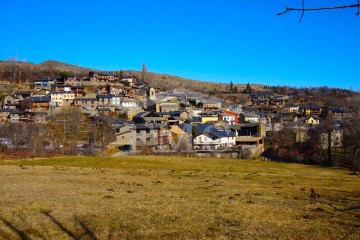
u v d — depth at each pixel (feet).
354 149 238.68
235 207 86.07
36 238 60.70
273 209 85.46
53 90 465.06
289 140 295.69
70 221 71.05
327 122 282.36
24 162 180.75
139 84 647.97
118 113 408.05
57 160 191.83
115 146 276.82
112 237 62.95
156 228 68.44
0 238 58.90
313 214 81.35
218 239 62.85
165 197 96.58
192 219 74.90
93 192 100.68
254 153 270.67
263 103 606.55
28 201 85.81
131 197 95.20
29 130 258.37
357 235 65.46
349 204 92.48
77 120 306.14
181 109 451.53
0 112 361.71
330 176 168.35
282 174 171.94
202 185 122.11
